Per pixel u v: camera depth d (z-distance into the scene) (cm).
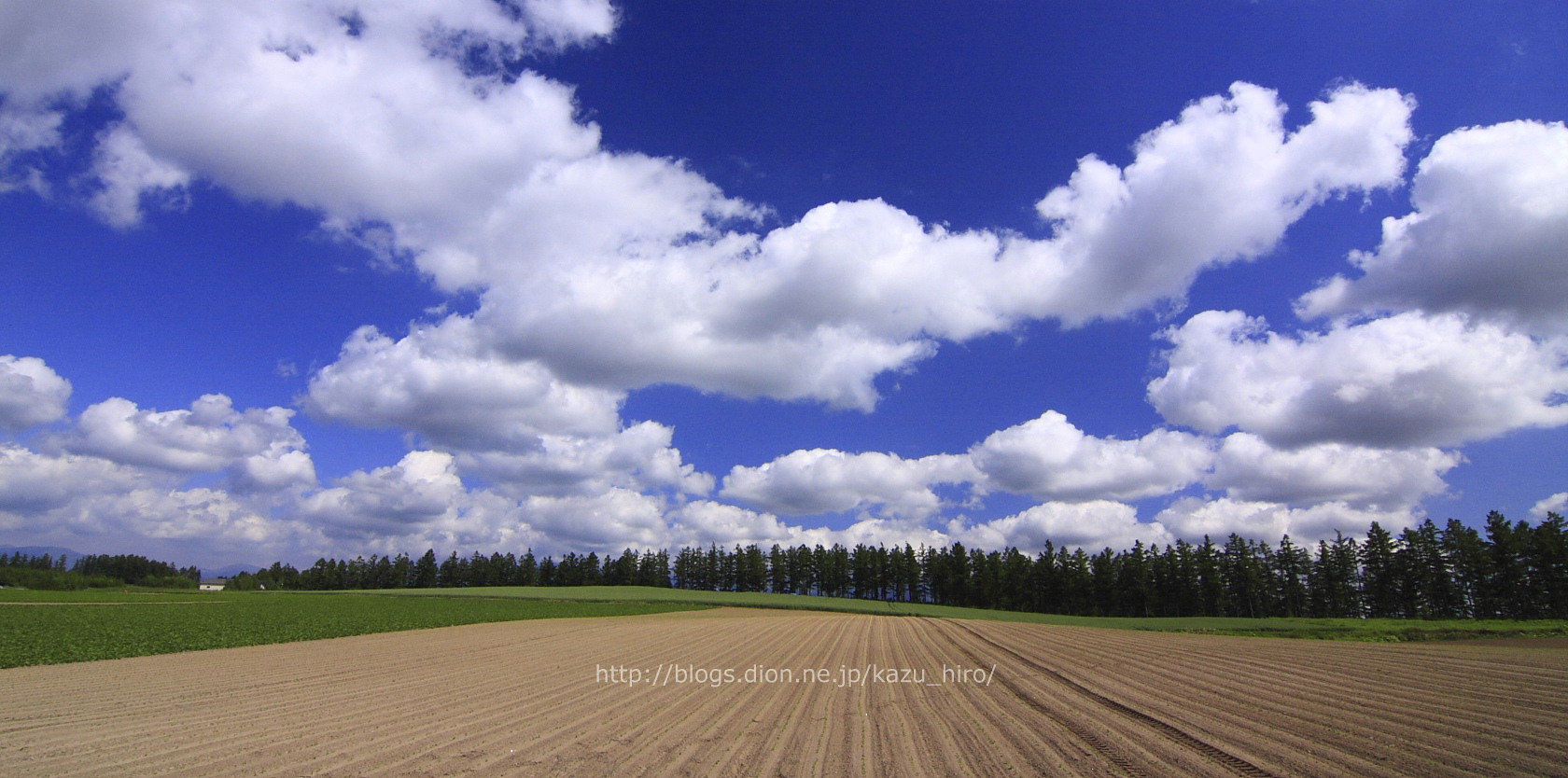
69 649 2588
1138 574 9394
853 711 1462
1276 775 918
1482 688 1623
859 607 8244
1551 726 1198
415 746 1124
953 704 1534
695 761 1032
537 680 1955
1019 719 1342
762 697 1656
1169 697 1589
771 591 12938
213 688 1758
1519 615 6375
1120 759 1016
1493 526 6519
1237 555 8988
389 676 2020
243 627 3772
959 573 10756
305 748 1109
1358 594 8050
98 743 1146
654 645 3212
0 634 2969
